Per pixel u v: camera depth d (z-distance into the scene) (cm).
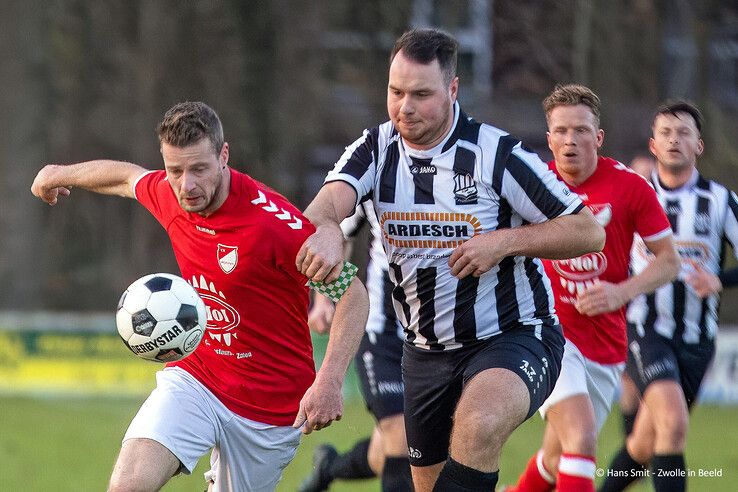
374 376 2434
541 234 1753
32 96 6681
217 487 1958
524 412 1773
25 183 6688
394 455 2391
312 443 3747
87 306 7262
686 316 2647
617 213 2386
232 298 1822
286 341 1864
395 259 1873
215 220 1789
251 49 6756
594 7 6438
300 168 6988
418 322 1911
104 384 4906
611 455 3631
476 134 1802
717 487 3028
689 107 2664
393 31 6900
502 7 6875
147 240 6994
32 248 6712
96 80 7112
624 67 6512
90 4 6919
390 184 1830
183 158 1717
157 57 6725
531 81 6956
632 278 2348
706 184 2695
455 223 1808
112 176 2003
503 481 3086
